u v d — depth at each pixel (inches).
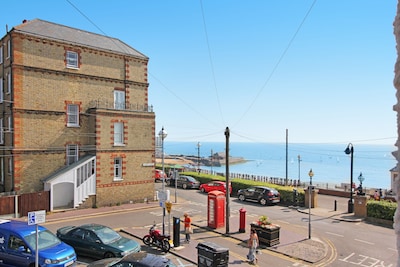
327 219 926.4
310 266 565.6
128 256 434.9
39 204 943.0
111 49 1172.5
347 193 1328.7
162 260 421.4
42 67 1013.8
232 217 935.7
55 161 1035.9
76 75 1085.1
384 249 661.9
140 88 1244.5
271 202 1127.0
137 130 1162.6
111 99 1168.2
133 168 1147.9
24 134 976.3
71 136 1069.8
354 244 692.7
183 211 1021.8
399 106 98.6
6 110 1016.9
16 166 957.8
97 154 1059.3
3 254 492.7
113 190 1094.4
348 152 1027.9
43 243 504.1
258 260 591.8
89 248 568.1
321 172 4025.6
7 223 532.7
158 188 1520.7
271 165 5226.4
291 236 745.6
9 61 989.2
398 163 97.7
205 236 742.5
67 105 1066.7
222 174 2070.6
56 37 1045.2
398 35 102.2
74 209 1003.3
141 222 874.8
